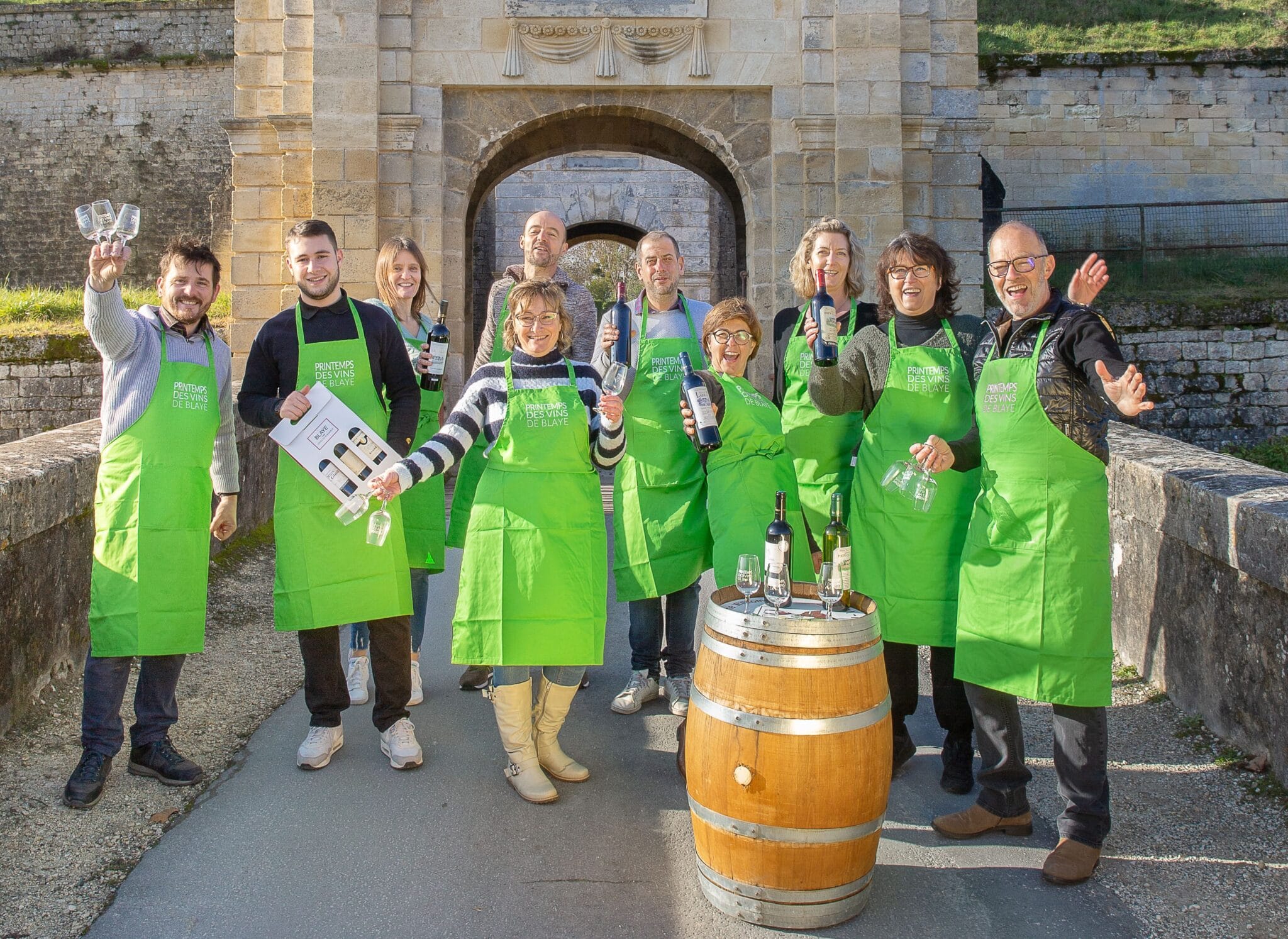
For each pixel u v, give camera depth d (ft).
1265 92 63.31
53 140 87.04
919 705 17.52
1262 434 45.06
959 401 13.35
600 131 44.65
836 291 15.35
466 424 13.69
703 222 75.61
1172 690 16.58
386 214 37.65
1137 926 10.74
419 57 37.88
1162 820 12.98
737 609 11.48
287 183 38.45
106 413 13.50
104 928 10.58
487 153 38.65
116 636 13.19
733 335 14.46
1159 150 63.41
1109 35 73.05
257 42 39.42
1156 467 17.33
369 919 10.81
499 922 10.77
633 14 37.88
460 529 17.79
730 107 38.78
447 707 17.01
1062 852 11.61
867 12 37.52
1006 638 11.84
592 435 13.76
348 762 14.66
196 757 14.74
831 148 38.11
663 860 12.09
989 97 63.72
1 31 88.33
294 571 13.98
